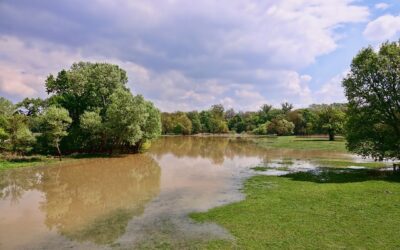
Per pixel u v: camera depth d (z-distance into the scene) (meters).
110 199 22.97
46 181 30.75
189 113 168.00
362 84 31.09
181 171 35.88
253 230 15.00
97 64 62.00
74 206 21.31
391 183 24.14
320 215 16.72
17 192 26.22
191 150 64.44
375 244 12.82
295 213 17.30
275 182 27.39
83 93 59.88
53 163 42.41
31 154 49.06
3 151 44.34
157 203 21.31
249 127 162.00
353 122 31.81
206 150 64.00
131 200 22.42
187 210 19.31
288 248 12.77
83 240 14.79
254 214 17.55
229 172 34.31
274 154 52.44
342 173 31.27
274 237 13.98
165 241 14.17
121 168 39.00
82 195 24.66
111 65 61.19
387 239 13.24
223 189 25.33
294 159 44.78
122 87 62.62
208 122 165.25
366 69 30.09
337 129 80.31
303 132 127.88
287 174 31.73
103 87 58.81
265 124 143.25
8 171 36.34
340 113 82.00
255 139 104.62
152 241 14.23
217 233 14.92
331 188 23.22
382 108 29.91
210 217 17.53
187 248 13.27
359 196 20.25
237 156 51.09
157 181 29.75
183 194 23.94
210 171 35.47
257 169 35.97
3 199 23.91
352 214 16.61
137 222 17.17
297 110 136.62
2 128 43.62
